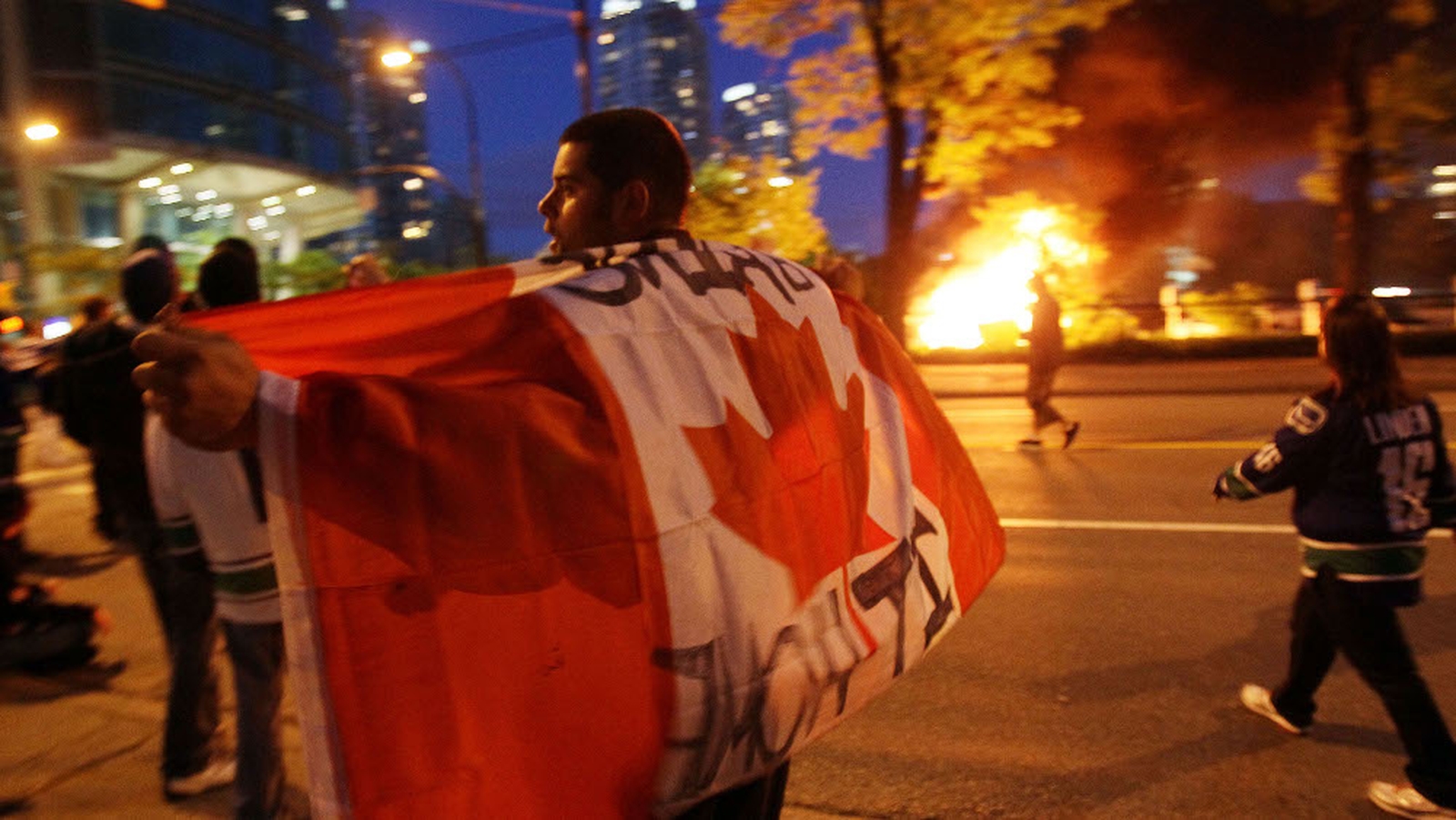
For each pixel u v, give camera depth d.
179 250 41.59
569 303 1.34
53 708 4.80
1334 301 3.71
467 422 1.18
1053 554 6.81
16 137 34.09
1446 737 3.54
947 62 17.00
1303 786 3.81
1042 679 4.82
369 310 1.31
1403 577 3.59
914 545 1.71
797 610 1.43
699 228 20.06
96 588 7.17
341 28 56.59
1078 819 3.64
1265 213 43.09
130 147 40.97
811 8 17.56
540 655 1.22
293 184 50.66
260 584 3.05
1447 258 35.34
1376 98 19.08
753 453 1.42
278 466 1.11
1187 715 4.41
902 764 4.05
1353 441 3.59
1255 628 5.38
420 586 1.16
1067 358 20.17
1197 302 21.77
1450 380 14.71
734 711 1.35
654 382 1.36
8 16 34.22
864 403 1.72
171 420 1.05
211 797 3.88
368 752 1.15
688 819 1.46
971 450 10.77
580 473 1.25
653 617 1.28
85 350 4.09
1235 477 3.91
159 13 42.12
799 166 20.48
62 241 36.09
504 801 1.20
